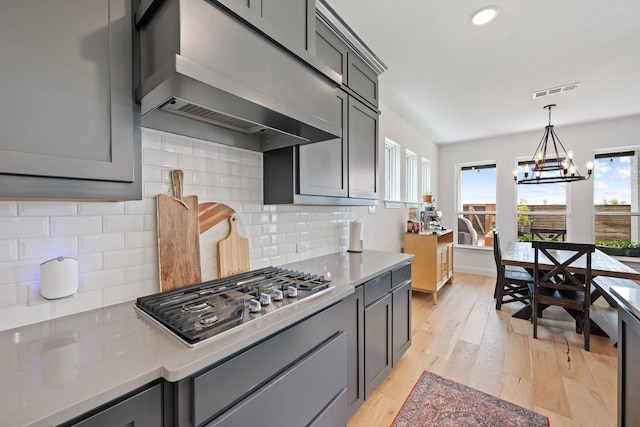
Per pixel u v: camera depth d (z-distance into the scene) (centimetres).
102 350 81
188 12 88
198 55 90
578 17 186
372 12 184
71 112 83
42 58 78
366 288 170
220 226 154
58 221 104
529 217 480
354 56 211
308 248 220
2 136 72
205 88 93
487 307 352
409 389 195
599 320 293
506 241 492
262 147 174
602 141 414
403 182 401
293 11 140
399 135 388
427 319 315
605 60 240
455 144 538
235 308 103
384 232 353
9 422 54
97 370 71
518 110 362
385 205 354
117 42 93
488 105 344
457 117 390
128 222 121
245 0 117
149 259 127
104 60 90
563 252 340
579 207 436
